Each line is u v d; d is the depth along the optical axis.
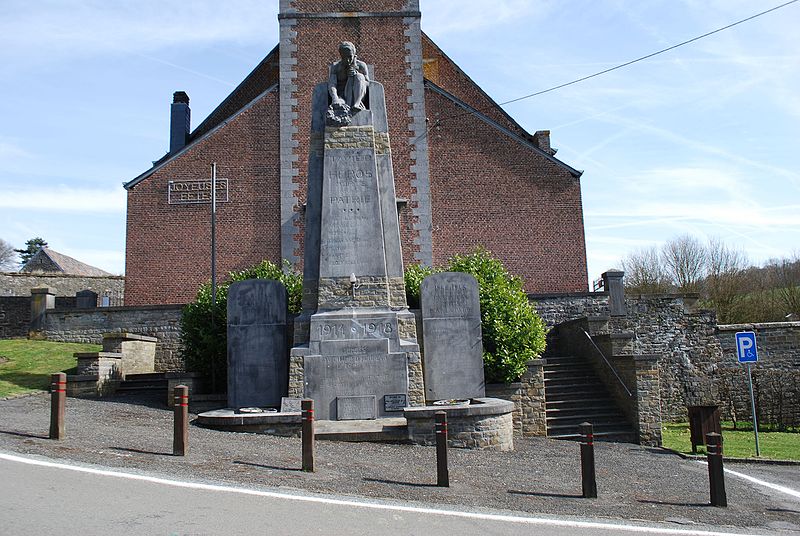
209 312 17.44
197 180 24.41
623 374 17.48
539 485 9.92
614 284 23.14
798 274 38.22
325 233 15.17
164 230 24.19
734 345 22.80
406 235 24.28
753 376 22.42
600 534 7.20
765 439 17.64
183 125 30.61
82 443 9.77
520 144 24.95
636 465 12.89
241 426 12.31
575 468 11.66
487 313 16.73
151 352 21.08
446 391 15.49
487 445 12.64
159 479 7.93
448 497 8.46
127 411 13.98
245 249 24.16
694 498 9.86
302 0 25.48
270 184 24.50
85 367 16.70
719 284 35.44
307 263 15.46
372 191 15.40
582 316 22.38
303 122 24.83
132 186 24.31
